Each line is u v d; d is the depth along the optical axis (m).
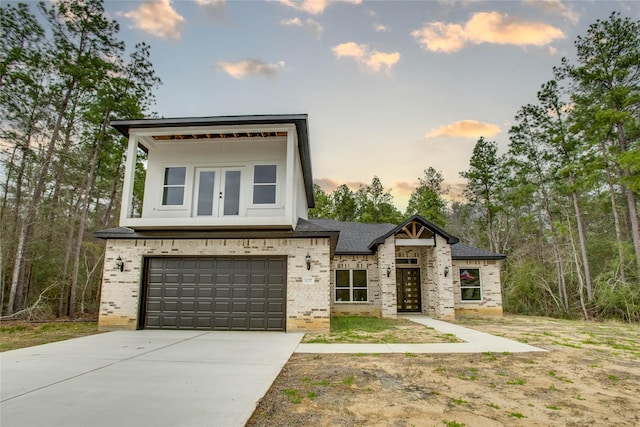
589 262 23.20
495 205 31.25
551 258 23.70
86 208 18.56
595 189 24.45
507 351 8.37
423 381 5.84
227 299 11.66
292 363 7.05
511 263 25.19
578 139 22.64
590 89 21.62
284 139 12.62
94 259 20.58
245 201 12.29
